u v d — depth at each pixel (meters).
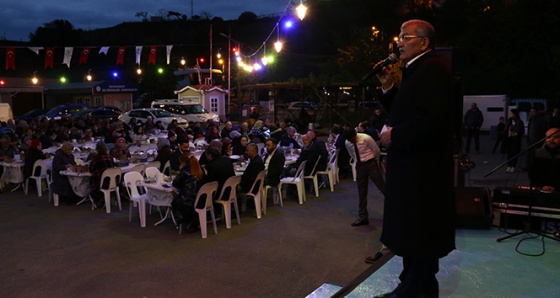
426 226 2.10
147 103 34.16
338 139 10.70
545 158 5.39
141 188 7.82
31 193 9.33
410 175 2.12
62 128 13.53
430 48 2.17
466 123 14.86
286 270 5.05
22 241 6.12
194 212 6.47
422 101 2.01
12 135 12.26
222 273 4.96
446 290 3.21
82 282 4.72
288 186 9.13
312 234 6.42
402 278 2.51
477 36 29.80
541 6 27.52
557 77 25.58
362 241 6.09
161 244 5.99
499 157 13.48
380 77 2.54
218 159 6.72
